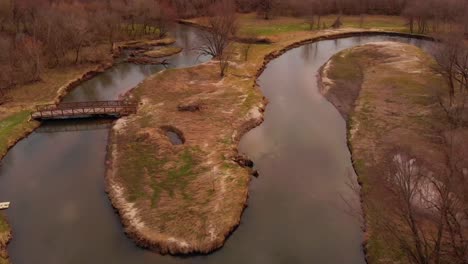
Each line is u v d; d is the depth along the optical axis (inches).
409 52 2778.1
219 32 2706.7
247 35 3390.7
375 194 1279.5
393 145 1539.1
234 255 1090.7
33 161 1582.2
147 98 2098.9
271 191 1353.3
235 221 1188.5
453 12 3457.2
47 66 2598.4
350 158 1557.6
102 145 1699.1
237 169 1429.6
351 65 2667.3
